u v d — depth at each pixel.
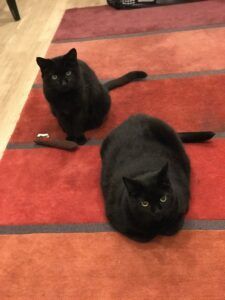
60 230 0.78
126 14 1.49
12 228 0.80
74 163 0.92
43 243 0.76
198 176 0.82
